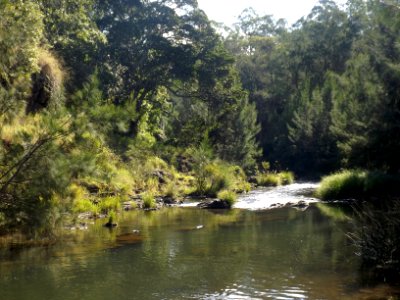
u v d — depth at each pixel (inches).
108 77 1368.1
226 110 1599.4
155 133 1669.5
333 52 2445.9
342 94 1617.9
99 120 398.6
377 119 988.6
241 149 1593.3
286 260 368.2
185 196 942.4
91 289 297.3
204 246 425.1
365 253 349.7
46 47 868.6
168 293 289.3
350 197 829.2
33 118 444.1
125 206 706.2
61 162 379.2
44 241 440.1
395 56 1016.9
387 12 973.8
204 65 1549.0
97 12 1550.2
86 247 419.5
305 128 1915.6
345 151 1164.5
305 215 623.2
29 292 290.5
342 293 282.5
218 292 289.6
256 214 651.5
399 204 381.7
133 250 407.5
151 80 1585.9
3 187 374.3
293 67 2536.9
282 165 2011.6
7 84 432.8
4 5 417.1
